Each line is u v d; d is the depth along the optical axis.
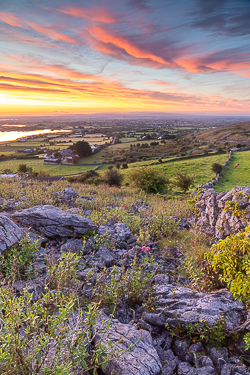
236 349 3.49
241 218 7.00
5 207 9.83
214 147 106.12
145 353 3.15
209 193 9.39
